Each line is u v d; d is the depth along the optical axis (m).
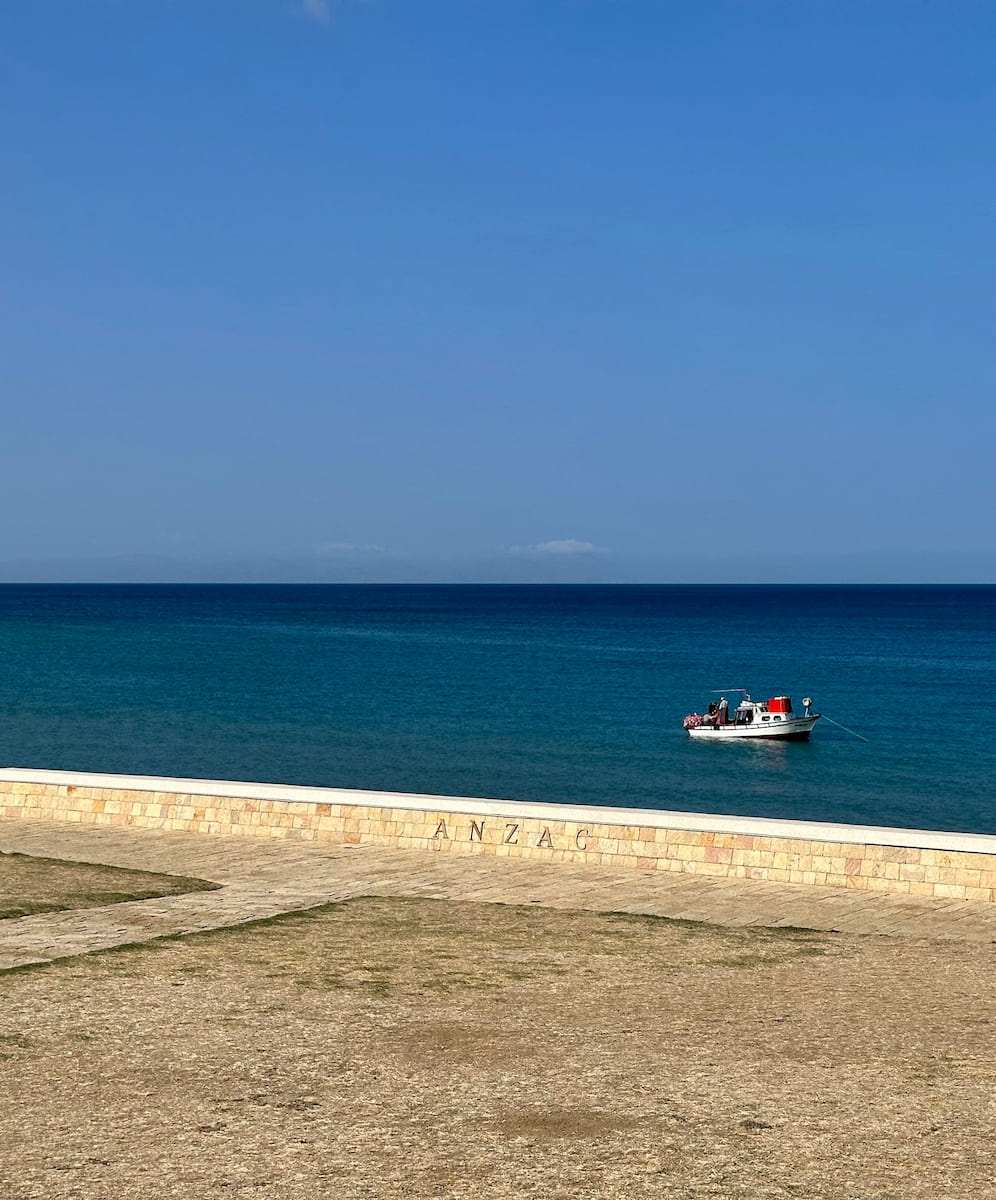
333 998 11.55
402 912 15.59
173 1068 9.57
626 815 19.20
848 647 110.88
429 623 151.00
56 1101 8.84
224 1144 8.09
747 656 99.12
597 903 16.53
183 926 14.74
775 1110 8.77
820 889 17.59
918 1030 10.80
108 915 15.24
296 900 16.44
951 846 17.20
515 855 19.66
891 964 13.26
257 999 11.48
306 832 21.00
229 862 19.12
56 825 22.17
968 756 48.56
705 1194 7.39
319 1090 9.12
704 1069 9.66
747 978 12.57
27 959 12.94
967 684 76.88
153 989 11.77
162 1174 7.61
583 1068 9.64
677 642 116.88
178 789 21.86
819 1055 10.05
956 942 14.47
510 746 49.06
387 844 20.48
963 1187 7.54
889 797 40.03
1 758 42.91
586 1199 7.31
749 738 51.84
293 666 83.69
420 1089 9.15
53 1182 7.48
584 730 54.19
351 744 48.47
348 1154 7.93
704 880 18.14
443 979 12.30
